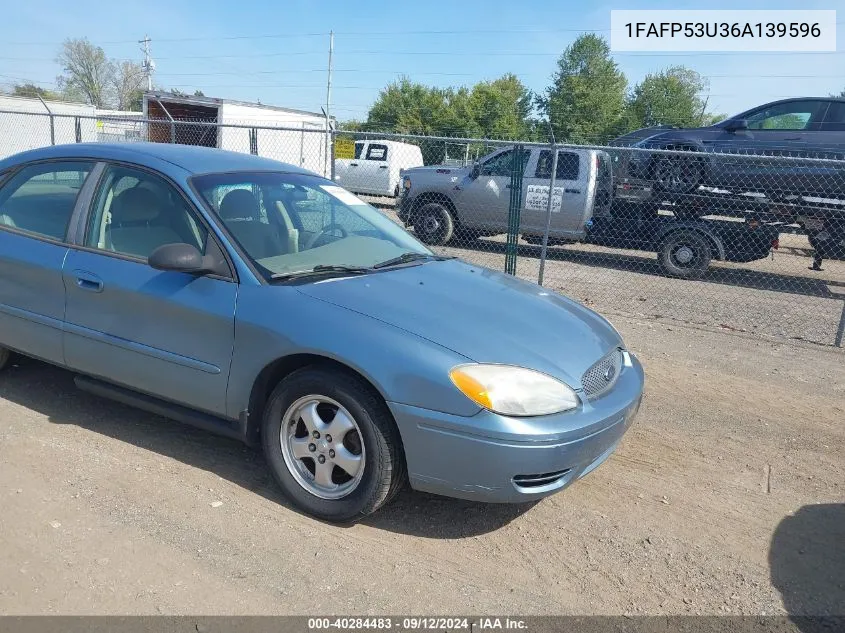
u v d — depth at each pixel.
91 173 3.98
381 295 3.30
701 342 6.84
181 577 2.75
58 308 3.88
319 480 3.19
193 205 3.57
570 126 58.22
